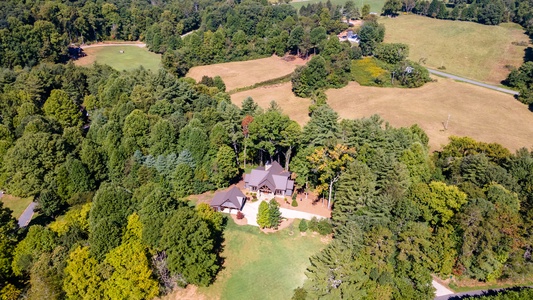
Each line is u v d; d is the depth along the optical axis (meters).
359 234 63.28
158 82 117.81
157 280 58.91
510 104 130.25
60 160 82.75
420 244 62.31
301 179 85.19
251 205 81.50
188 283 61.97
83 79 128.00
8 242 60.91
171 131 88.81
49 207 75.56
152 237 59.16
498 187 68.56
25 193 78.50
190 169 84.38
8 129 91.56
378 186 74.12
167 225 59.16
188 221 60.22
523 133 111.88
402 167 73.31
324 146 82.38
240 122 95.56
